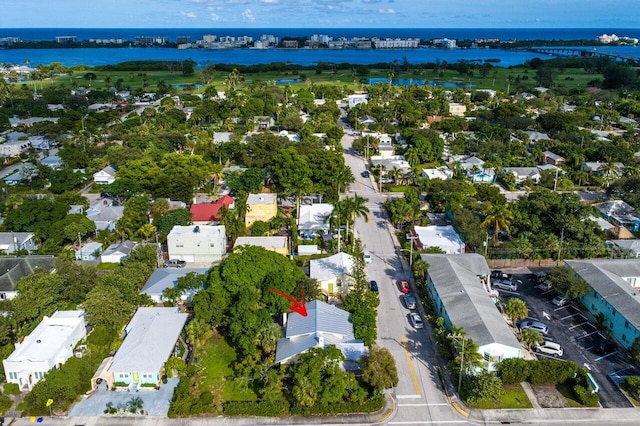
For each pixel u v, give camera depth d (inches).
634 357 2743.6
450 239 4065.0
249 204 4517.7
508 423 2374.5
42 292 3014.3
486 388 2422.5
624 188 5187.0
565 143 6747.1
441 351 2805.1
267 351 2684.5
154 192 5064.0
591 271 3432.6
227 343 2947.8
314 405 2418.8
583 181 5782.5
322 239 4261.8
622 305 2984.7
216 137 7204.7
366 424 2369.6
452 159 6540.4
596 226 4160.9
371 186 5664.4
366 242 4271.7
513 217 4138.8
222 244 4020.7
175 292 3191.4
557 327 3127.5
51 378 2463.1
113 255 3944.4
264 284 3004.4
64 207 4340.6
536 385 2620.6
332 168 5310.0
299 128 7829.7
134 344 2706.7
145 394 2546.8
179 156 5565.9
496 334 2723.9
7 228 4180.6
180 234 3959.2
